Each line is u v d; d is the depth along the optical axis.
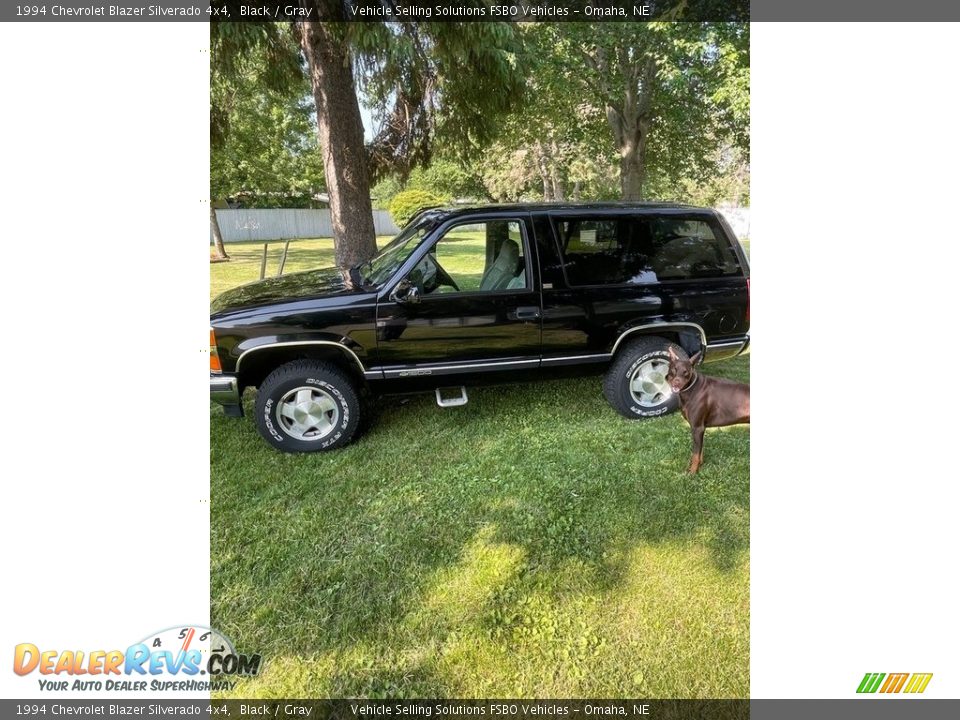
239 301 3.24
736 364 5.07
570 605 2.17
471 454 3.31
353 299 3.16
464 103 6.02
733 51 6.65
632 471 3.10
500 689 1.85
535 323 3.38
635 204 3.59
